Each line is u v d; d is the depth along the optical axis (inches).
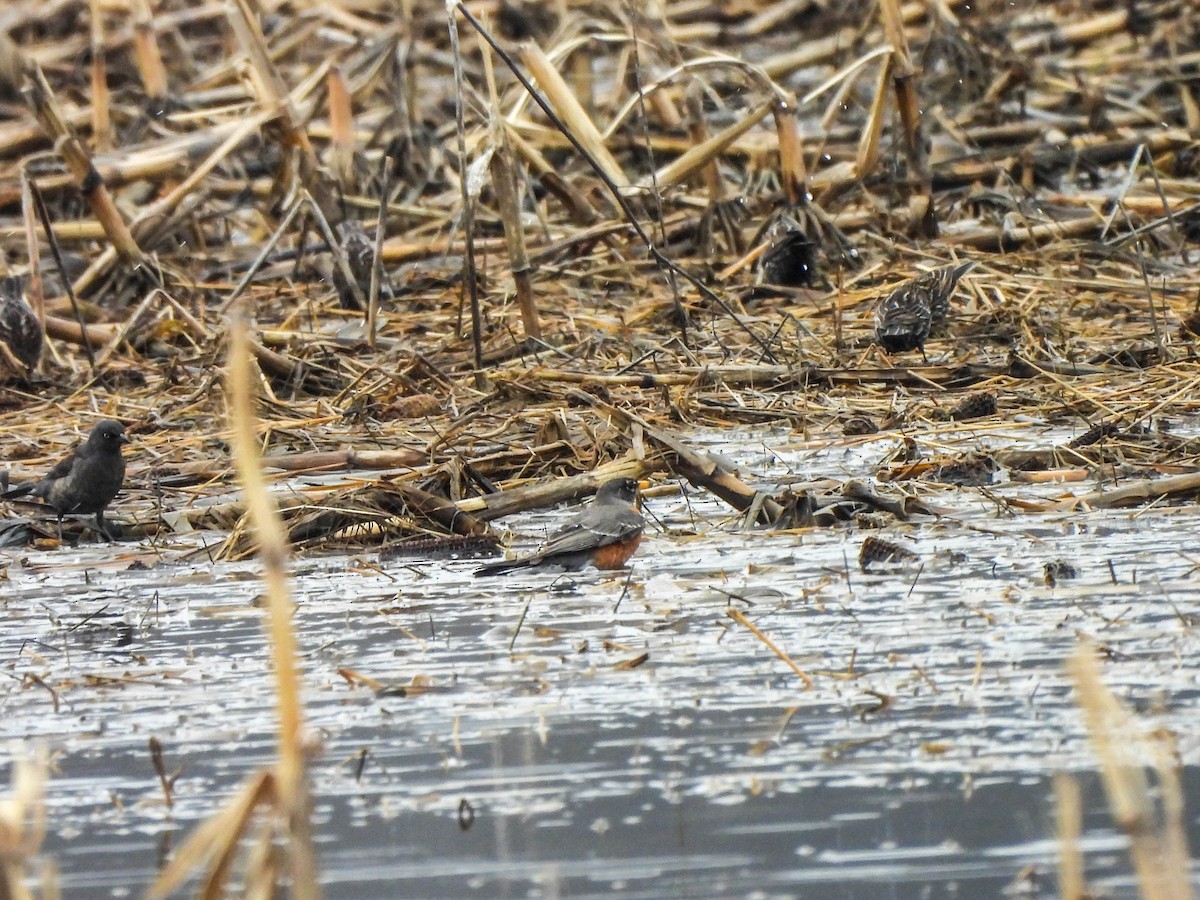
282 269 1406.3
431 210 1469.0
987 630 573.3
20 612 682.8
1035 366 1002.1
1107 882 380.2
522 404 1000.2
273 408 1027.9
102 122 1678.2
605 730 493.7
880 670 535.2
